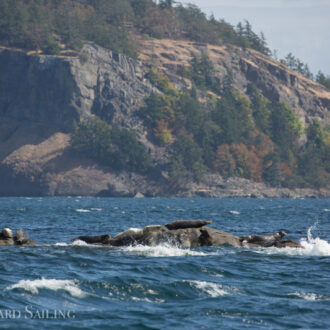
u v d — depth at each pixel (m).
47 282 60.84
